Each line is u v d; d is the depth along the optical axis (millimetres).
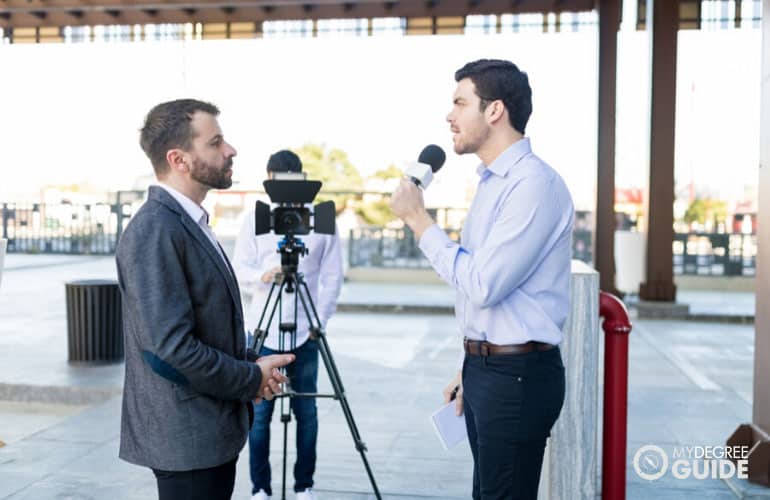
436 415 2717
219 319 2137
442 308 11141
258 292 3748
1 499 3869
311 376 3748
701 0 11453
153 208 2084
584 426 3180
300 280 3197
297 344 3693
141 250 2025
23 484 4086
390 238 15102
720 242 14281
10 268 15734
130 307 2078
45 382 6070
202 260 2105
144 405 2098
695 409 5871
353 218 24516
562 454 3186
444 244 2227
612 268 11453
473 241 2340
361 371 7086
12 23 12648
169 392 2074
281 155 3623
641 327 10117
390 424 5359
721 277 14266
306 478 3762
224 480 2186
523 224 2154
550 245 2244
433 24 12633
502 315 2266
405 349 8281
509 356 2262
